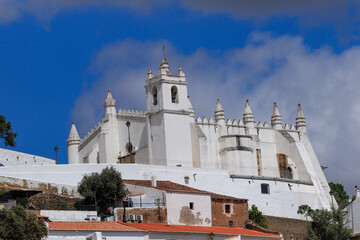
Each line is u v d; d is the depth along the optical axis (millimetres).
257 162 145875
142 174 119562
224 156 138250
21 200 93750
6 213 76062
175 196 98812
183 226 95062
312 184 142750
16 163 140000
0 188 102375
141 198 101188
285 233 115750
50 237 78562
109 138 142125
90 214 92375
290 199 136625
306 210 135875
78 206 101375
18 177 106875
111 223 86625
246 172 138250
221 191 128000
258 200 131875
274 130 150500
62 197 103625
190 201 100062
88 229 81000
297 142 148750
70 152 147875
